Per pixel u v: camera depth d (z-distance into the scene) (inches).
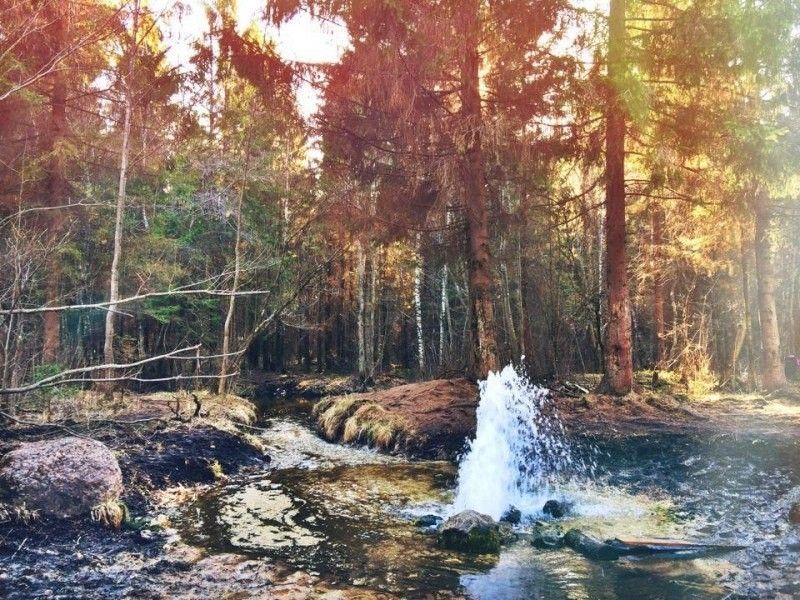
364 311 999.0
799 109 442.6
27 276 303.3
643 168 483.2
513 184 497.0
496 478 288.7
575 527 213.2
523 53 409.7
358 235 506.6
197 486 274.2
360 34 404.8
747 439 355.9
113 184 580.4
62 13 328.8
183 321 806.5
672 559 177.6
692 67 396.2
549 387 545.6
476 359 453.7
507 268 755.4
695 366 671.1
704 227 619.8
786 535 193.5
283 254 693.3
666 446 351.3
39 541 180.5
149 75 478.9
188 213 629.0
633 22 474.0
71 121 542.9
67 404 354.0
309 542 196.7
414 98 400.8
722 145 415.2
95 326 722.2
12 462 206.4
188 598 148.0
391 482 291.1
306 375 1112.8
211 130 631.2
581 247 901.8
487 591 156.9
